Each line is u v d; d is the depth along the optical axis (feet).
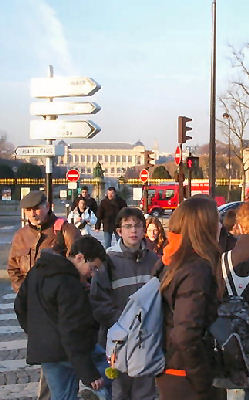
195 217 9.83
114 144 499.10
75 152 467.11
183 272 9.55
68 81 36.58
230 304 11.12
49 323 12.26
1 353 24.09
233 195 194.80
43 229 16.53
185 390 9.77
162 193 158.51
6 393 19.15
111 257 15.48
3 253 58.90
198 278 9.43
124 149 479.41
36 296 12.41
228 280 11.32
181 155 54.54
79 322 12.01
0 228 103.19
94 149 469.98
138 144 514.27
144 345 10.12
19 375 21.11
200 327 9.20
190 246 9.83
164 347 10.12
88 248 13.32
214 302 9.50
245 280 11.28
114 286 15.30
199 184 136.67
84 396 15.33
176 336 9.26
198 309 9.26
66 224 16.44
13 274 17.01
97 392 14.26
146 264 15.55
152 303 10.21
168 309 10.08
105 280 15.08
